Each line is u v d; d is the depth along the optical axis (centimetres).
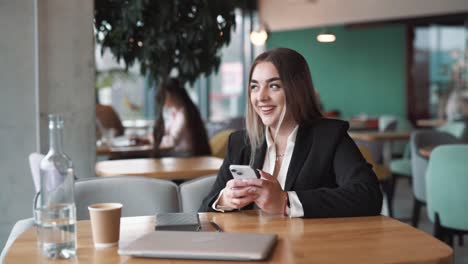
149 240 133
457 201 331
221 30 390
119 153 443
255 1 1061
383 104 1042
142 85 1009
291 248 133
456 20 958
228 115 1108
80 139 340
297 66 189
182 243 130
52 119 137
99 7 386
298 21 1053
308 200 166
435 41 1023
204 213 176
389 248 132
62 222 129
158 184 208
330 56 1067
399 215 563
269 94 187
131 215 206
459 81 1020
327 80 1072
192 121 439
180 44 385
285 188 183
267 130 192
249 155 197
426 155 392
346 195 168
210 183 217
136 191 207
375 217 167
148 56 386
